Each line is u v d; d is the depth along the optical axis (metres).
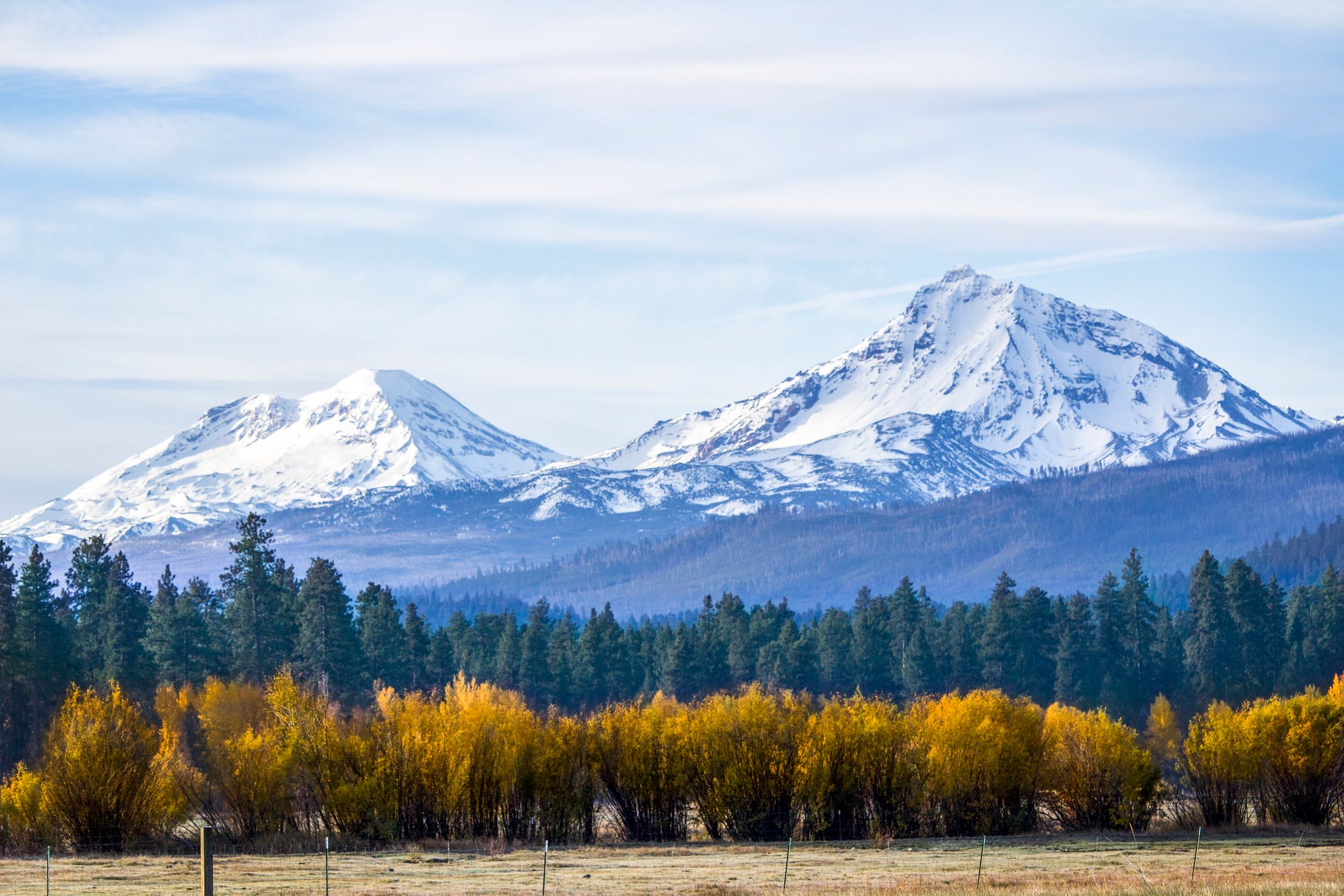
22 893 191.00
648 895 188.62
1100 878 196.62
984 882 193.62
